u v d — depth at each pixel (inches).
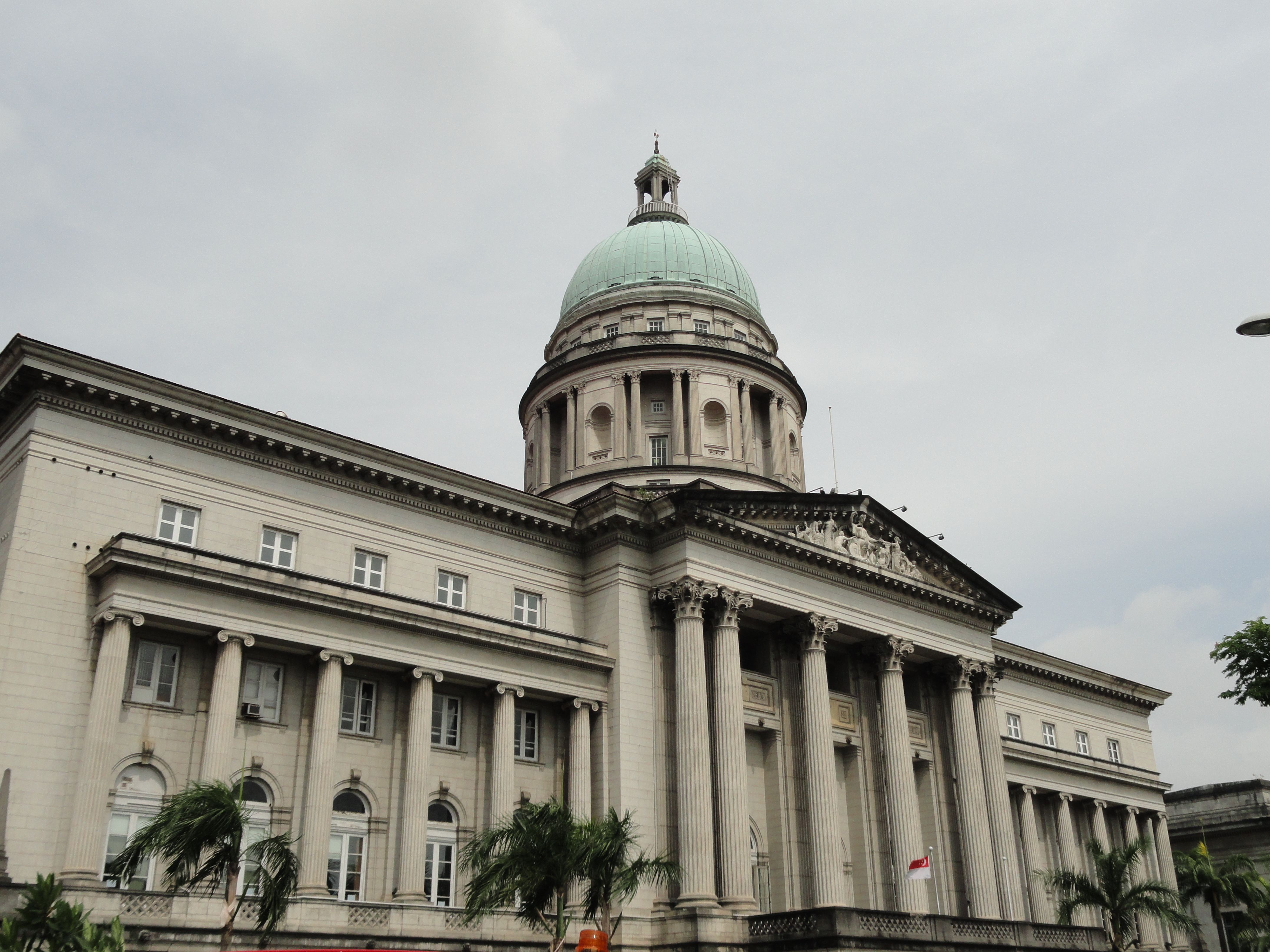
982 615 2701.8
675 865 1637.6
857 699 2498.8
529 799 2042.3
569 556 2279.8
